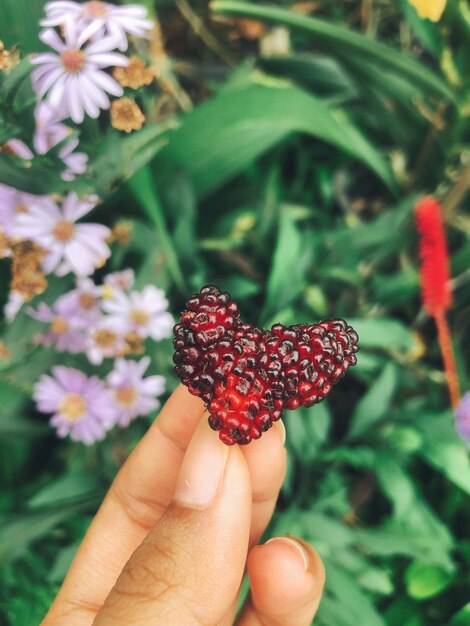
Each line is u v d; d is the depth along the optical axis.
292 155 0.28
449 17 0.20
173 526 0.11
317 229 0.27
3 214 0.18
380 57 0.21
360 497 0.24
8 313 0.19
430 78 0.21
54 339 0.20
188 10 0.27
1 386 0.21
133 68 0.16
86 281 0.20
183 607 0.11
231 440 0.11
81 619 0.15
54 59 0.16
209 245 0.24
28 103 0.16
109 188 0.18
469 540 0.23
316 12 0.29
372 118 0.27
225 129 0.21
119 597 0.11
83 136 0.17
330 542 0.21
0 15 0.18
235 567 0.12
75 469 0.23
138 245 0.21
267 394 0.11
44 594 0.21
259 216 0.25
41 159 0.16
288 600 0.14
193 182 0.23
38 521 0.21
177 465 0.15
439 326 0.21
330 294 0.26
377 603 0.23
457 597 0.22
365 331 0.22
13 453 0.24
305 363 0.11
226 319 0.11
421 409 0.23
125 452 0.22
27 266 0.18
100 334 0.20
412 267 0.25
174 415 0.15
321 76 0.26
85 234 0.19
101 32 0.16
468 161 0.24
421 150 0.26
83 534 0.22
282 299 0.23
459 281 0.25
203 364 0.11
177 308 0.24
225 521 0.12
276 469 0.14
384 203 0.28
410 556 0.23
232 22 0.28
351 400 0.26
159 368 0.21
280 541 0.14
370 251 0.24
